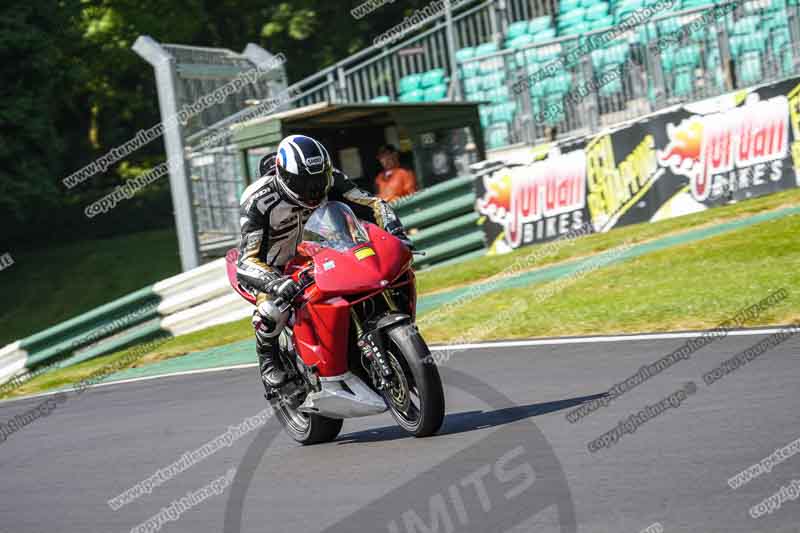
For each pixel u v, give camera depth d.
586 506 13.56
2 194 79.75
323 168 18.86
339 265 18.06
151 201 104.69
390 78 60.97
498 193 47.12
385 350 18.31
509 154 59.06
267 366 20.98
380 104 48.22
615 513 13.09
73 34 93.12
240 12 106.50
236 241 55.72
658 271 34.06
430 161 50.78
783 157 41.19
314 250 18.62
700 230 39.38
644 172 43.66
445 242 48.31
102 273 82.06
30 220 95.94
